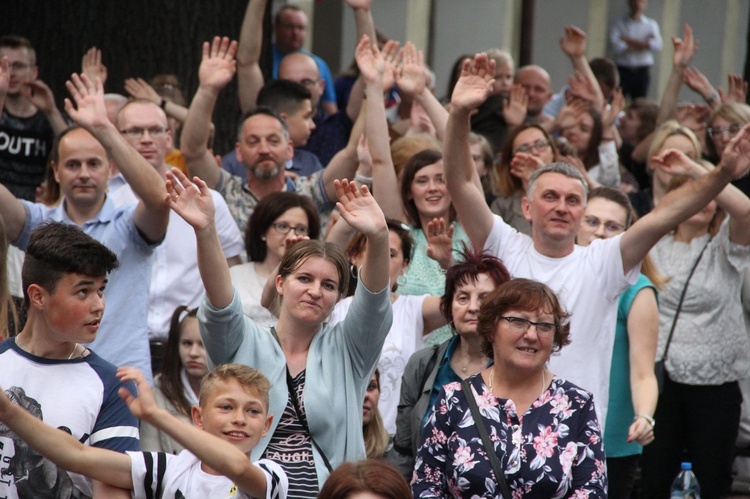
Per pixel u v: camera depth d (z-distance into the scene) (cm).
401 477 1105
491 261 1592
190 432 1152
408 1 4444
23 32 2581
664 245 2103
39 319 1241
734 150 1586
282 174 2153
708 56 4828
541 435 1335
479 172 2292
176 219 1923
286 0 4397
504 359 1366
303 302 1387
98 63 2495
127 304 1647
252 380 1266
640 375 1703
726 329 2045
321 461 1350
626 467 1772
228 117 2711
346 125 2661
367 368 1420
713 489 2052
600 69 3294
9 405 1135
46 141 2305
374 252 1390
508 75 2841
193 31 2628
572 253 1698
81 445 1180
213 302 1370
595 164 2678
